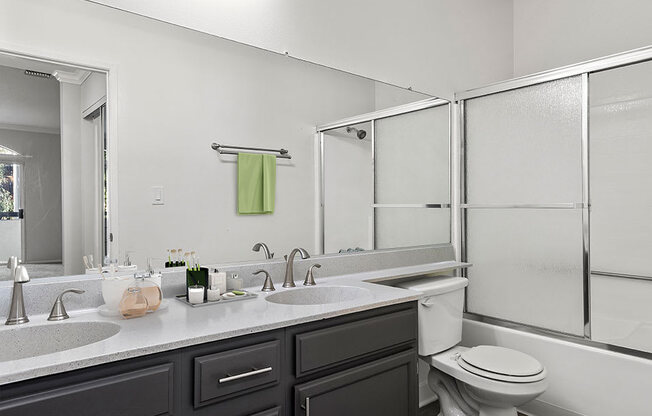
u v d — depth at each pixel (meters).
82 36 1.51
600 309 2.18
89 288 1.48
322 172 2.18
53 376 0.97
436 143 2.71
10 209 1.39
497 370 1.84
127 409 1.05
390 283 2.37
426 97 2.65
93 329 1.30
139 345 1.08
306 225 2.11
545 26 3.11
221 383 1.20
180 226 1.72
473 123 2.73
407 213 2.55
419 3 2.62
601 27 2.82
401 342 1.72
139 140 1.63
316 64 2.14
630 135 2.08
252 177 1.93
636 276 2.07
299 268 2.04
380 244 2.42
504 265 2.57
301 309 1.47
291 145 2.06
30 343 1.23
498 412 1.95
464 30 2.91
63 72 1.48
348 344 1.51
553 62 3.07
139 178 1.63
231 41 1.85
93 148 1.54
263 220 1.96
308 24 2.11
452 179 2.81
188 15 1.74
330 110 2.20
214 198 1.81
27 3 1.41
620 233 2.12
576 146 2.25
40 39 1.43
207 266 1.79
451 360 2.06
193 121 1.76
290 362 1.37
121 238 1.59
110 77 1.57
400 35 2.52
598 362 2.11
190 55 1.75
